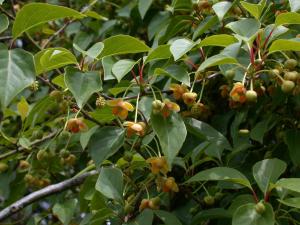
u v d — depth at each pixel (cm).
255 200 55
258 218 50
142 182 66
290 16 57
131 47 60
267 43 59
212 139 65
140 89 61
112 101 57
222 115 76
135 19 95
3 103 46
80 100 53
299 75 59
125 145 66
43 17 53
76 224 75
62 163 80
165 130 54
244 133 70
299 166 66
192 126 63
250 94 57
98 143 58
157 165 58
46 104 69
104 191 58
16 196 90
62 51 56
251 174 69
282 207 61
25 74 48
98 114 61
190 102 60
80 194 68
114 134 58
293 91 60
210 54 73
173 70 59
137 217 58
